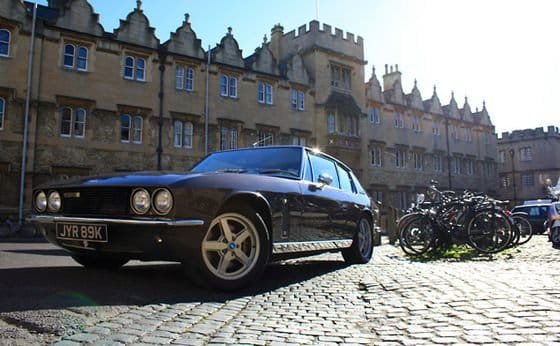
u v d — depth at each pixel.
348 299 4.00
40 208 4.36
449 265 6.34
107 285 4.03
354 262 6.72
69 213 4.03
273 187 4.65
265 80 28.41
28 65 20.08
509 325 3.03
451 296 3.96
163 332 2.83
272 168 5.38
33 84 20.14
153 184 3.74
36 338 2.58
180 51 24.83
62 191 4.12
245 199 4.31
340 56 32.66
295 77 30.19
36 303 3.26
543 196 51.06
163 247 3.68
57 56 20.95
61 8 21.31
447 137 41.62
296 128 29.41
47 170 20.16
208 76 25.52
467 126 44.25
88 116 21.53
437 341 2.73
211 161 5.76
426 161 39.16
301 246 5.02
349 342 2.74
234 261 4.29
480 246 8.25
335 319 3.29
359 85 33.88
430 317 3.30
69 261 6.36
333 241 5.84
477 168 44.81
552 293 3.99
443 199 8.94
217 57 26.33
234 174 4.37
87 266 5.06
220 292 4.09
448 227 8.40
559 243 10.30
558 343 2.65
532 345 2.62
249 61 29.78
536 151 52.25
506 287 4.30
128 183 3.79
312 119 30.56
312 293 4.28
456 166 42.47
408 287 4.44
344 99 31.97
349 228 6.35
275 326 3.08
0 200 18.94
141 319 3.09
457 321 3.17
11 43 19.92
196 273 3.95
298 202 5.01
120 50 22.69
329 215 5.72
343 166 6.98
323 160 6.17
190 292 4.03
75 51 21.55
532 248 9.73
